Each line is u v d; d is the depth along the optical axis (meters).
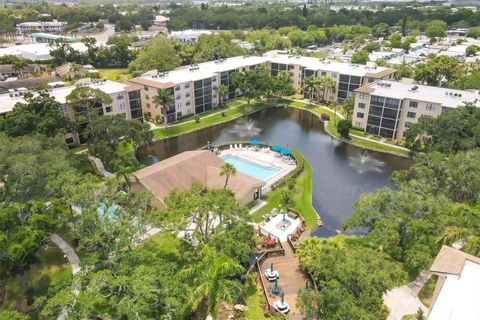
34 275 50.28
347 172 85.75
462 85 121.31
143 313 33.81
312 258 48.91
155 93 111.38
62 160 60.28
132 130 80.38
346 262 40.44
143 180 67.19
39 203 47.97
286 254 55.62
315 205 71.94
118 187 55.59
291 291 47.69
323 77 132.00
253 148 97.88
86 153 87.56
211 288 37.03
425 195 54.25
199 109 125.31
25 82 134.00
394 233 48.16
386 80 118.06
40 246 46.25
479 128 74.69
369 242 52.34
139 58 162.38
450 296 36.72
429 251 46.22
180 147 100.44
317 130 114.06
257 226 63.03
